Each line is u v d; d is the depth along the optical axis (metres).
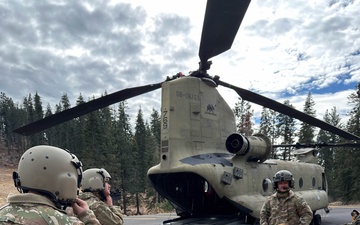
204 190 6.65
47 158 2.21
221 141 6.96
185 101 6.35
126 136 50.38
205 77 6.75
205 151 6.49
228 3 4.22
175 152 6.05
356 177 31.33
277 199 5.27
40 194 2.14
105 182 4.07
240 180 6.40
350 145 9.63
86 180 3.97
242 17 4.59
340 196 33.31
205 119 6.61
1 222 1.85
